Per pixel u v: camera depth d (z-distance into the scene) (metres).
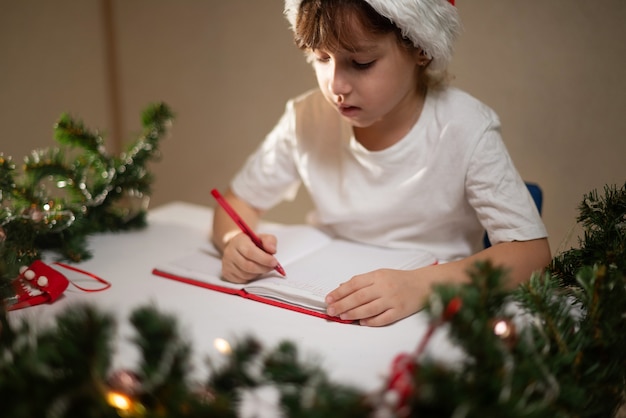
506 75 1.37
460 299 0.59
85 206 1.22
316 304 0.93
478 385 0.55
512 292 0.76
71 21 1.79
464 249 1.15
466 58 1.40
